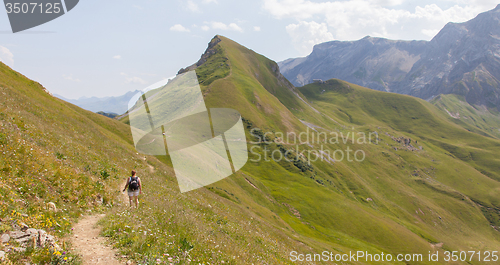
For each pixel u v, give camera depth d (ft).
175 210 48.39
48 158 43.70
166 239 31.37
